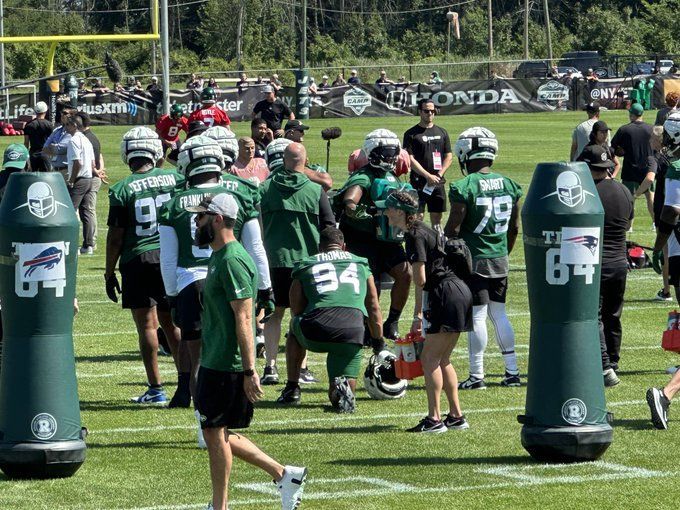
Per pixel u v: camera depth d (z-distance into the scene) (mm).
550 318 23125
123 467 23453
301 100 129625
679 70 168500
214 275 19656
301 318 28188
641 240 55031
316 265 28516
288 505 20172
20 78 189625
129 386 31141
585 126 52062
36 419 22250
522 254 53875
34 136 59875
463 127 117938
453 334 25734
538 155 93750
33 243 21812
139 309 28938
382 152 33688
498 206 29484
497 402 28953
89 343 36938
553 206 22734
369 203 33906
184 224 26406
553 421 23141
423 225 25500
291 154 31094
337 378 28234
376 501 21016
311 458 24094
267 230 31094
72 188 53594
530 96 138125
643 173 52062
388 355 29703
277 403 29172
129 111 125750
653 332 37750
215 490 20016
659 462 23406
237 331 19562
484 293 29906
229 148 30344
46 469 22328
